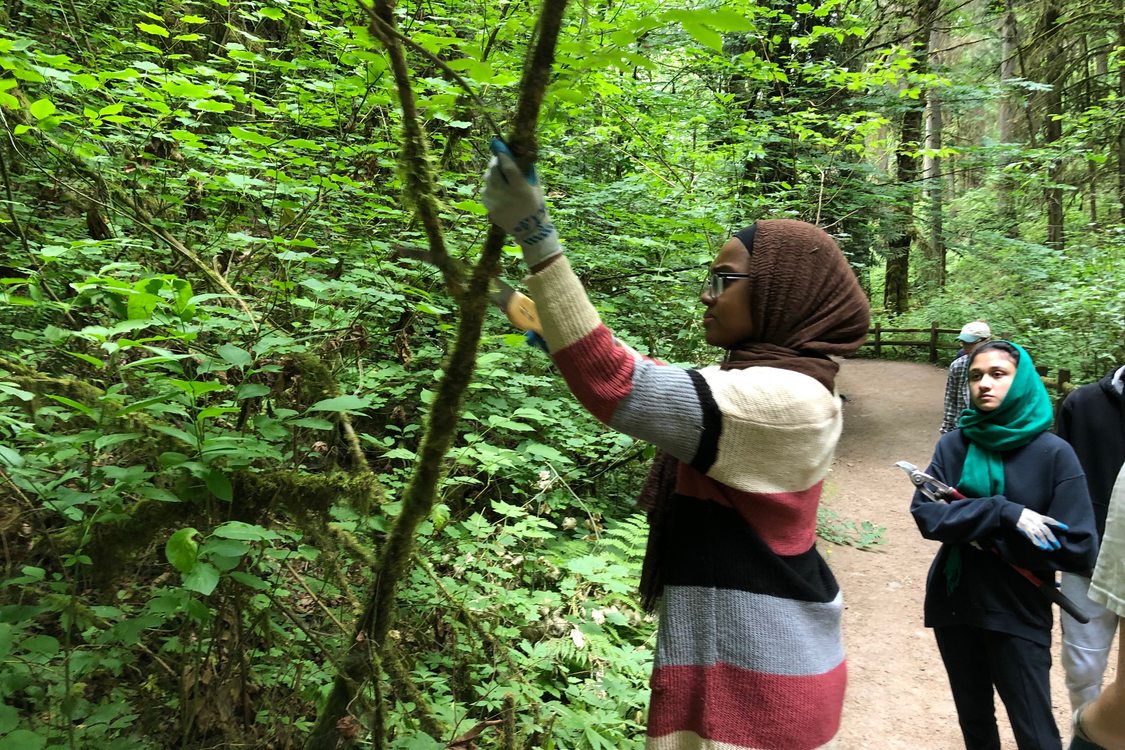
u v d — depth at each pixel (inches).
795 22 354.9
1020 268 469.1
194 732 70.3
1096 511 113.7
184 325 59.3
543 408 157.9
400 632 95.5
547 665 104.0
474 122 136.3
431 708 82.1
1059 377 331.9
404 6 152.0
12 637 57.7
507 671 98.5
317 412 84.0
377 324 142.7
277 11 145.1
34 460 66.6
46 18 167.9
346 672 65.2
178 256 115.9
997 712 139.8
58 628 71.5
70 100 132.7
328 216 140.1
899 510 263.7
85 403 65.9
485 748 83.4
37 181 119.3
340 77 153.1
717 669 52.1
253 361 66.7
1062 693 149.1
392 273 139.9
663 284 218.4
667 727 53.2
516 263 147.0
